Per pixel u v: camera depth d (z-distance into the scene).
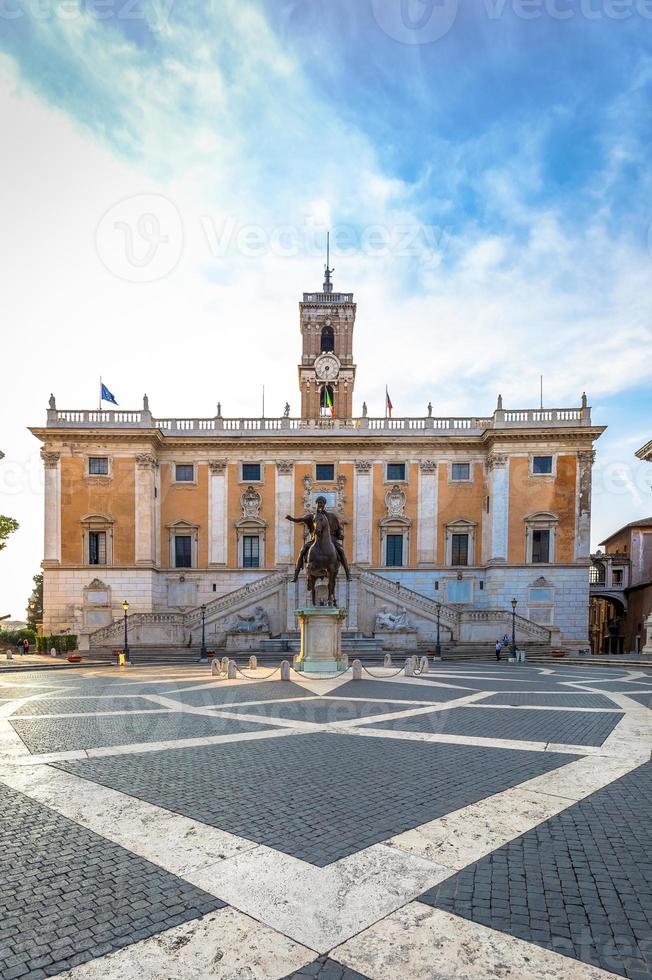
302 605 47.56
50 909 5.41
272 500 53.59
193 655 41.41
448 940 4.89
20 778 9.57
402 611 46.97
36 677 28.50
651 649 39.59
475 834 7.15
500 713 15.71
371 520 53.22
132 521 51.09
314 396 72.12
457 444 53.50
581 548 50.72
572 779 9.44
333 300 74.56
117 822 7.59
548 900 5.56
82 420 52.66
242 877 6.02
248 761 10.59
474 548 52.84
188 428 54.66
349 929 5.05
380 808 8.08
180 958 4.65
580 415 51.84
